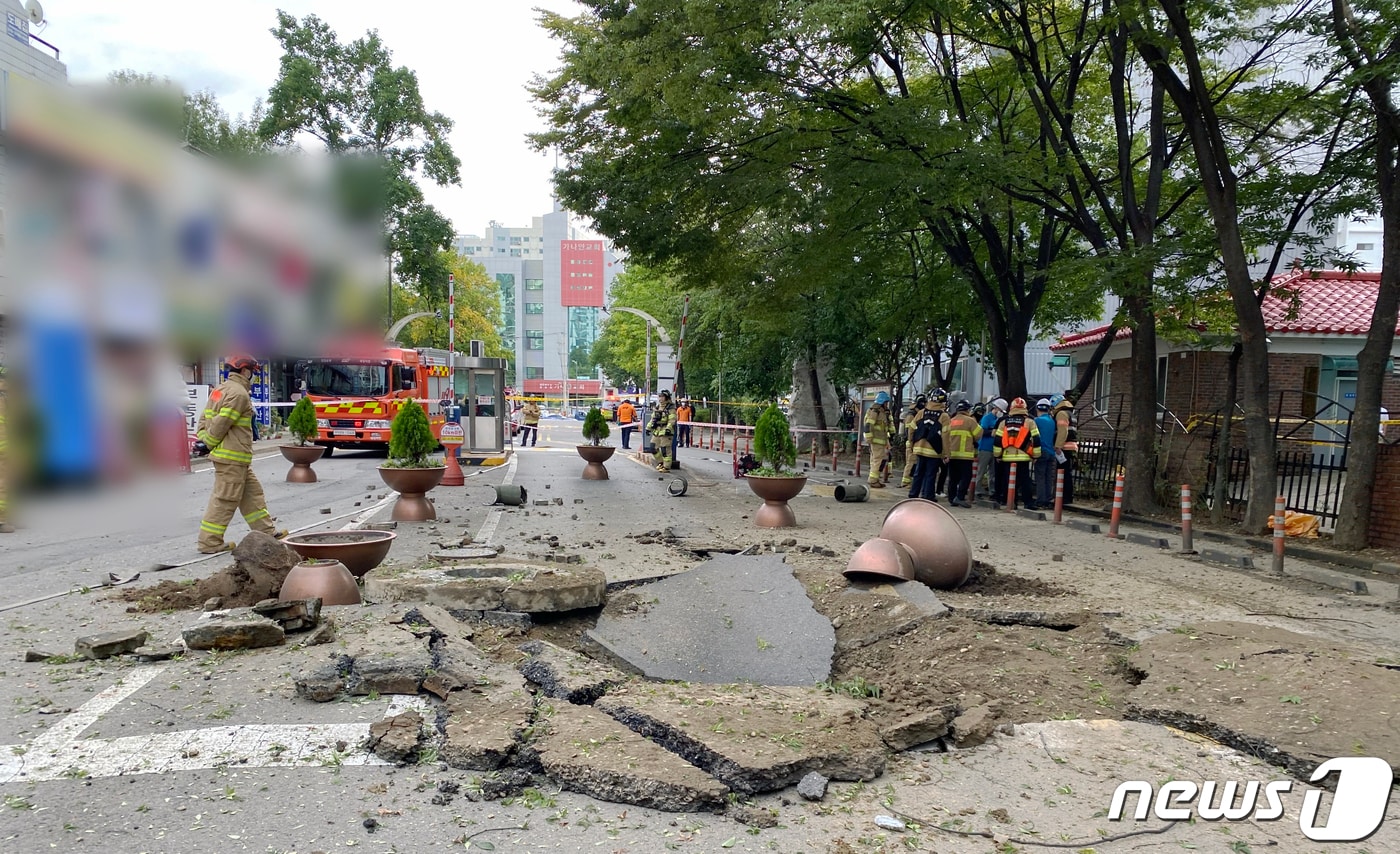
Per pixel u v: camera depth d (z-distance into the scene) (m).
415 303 37.94
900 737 4.46
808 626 6.41
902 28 14.14
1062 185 15.97
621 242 17.28
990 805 3.86
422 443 11.80
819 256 16.84
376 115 26.59
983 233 17.36
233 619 5.75
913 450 16.78
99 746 4.16
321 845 3.32
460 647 5.44
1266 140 14.03
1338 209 12.76
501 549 8.79
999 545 11.27
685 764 3.94
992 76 16.83
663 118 14.98
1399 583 9.28
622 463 23.62
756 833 3.52
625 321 53.88
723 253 18.81
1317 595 8.59
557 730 4.28
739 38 12.44
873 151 14.38
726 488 17.30
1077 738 4.66
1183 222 15.84
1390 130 10.51
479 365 22.66
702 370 41.66
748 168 15.35
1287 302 18.44
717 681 5.60
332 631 5.80
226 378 9.35
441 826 3.50
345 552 7.14
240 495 9.28
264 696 4.82
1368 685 4.89
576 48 15.48
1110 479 16.98
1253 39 12.79
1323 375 18.72
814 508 14.52
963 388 33.16
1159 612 7.39
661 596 7.06
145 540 10.07
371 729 4.25
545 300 115.25
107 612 6.59
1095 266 13.59
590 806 3.71
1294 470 12.81
